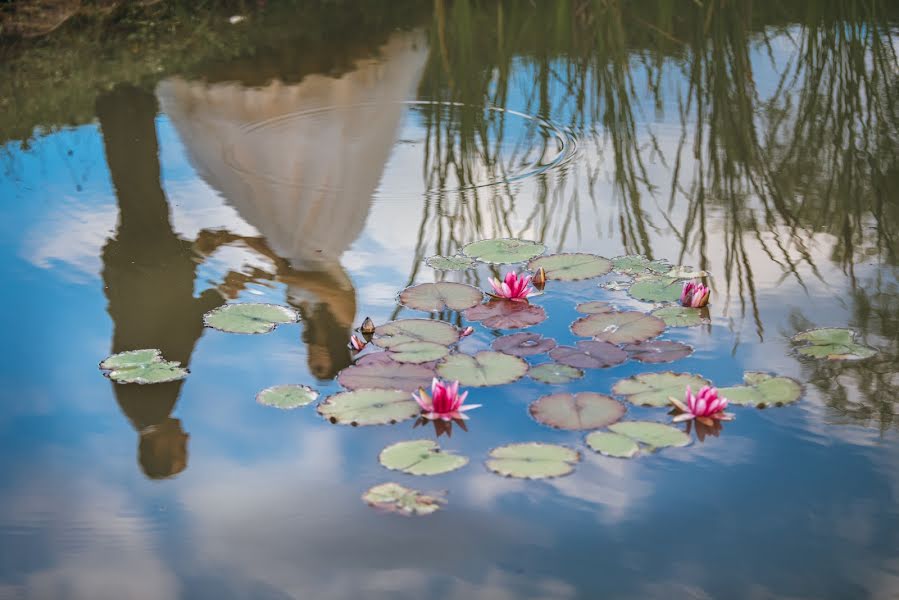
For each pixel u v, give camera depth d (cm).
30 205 344
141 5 616
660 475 194
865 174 355
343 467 200
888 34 520
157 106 445
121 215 334
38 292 280
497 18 580
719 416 214
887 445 203
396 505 186
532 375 229
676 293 270
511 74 485
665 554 172
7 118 434
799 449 202
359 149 395
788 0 595
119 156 388
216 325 258
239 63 509
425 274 288
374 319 260
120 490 195
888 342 244
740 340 246
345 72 491
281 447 207
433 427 213
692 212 329
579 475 195
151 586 168
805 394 222
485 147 397
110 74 495
